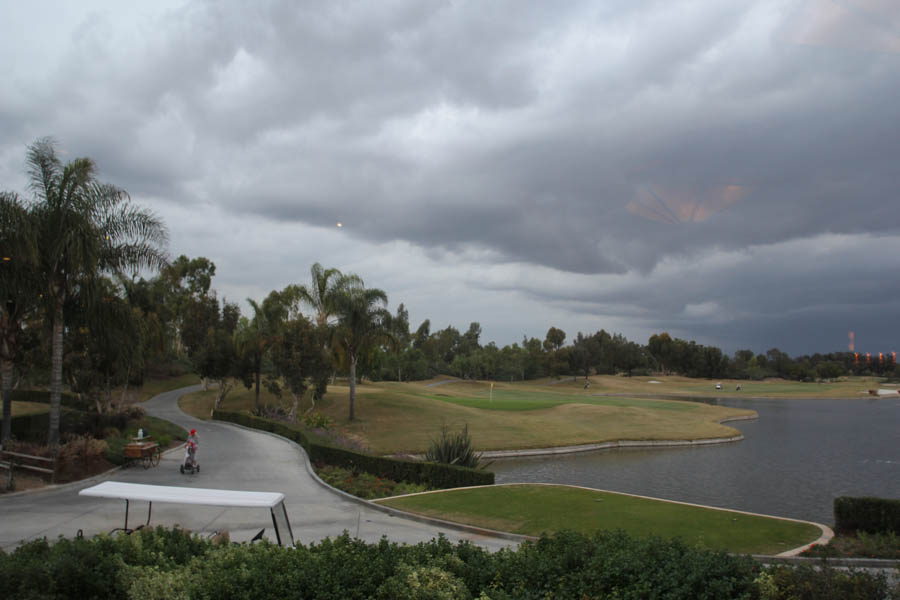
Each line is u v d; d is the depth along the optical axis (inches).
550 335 7180.1
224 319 3255.4
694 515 633.6
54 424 855.7
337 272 2059.5
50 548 309.4
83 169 868.6
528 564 280.8
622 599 250.7
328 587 265.7
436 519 617.3
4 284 804.0
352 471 954.1
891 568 470.3
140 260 952.3
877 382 7071.9
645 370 7288.4
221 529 542.6
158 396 2719.0
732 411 2878.9
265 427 1585.9
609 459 1537.9
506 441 1695.4
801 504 1010.7
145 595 265.7
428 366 5442.9
